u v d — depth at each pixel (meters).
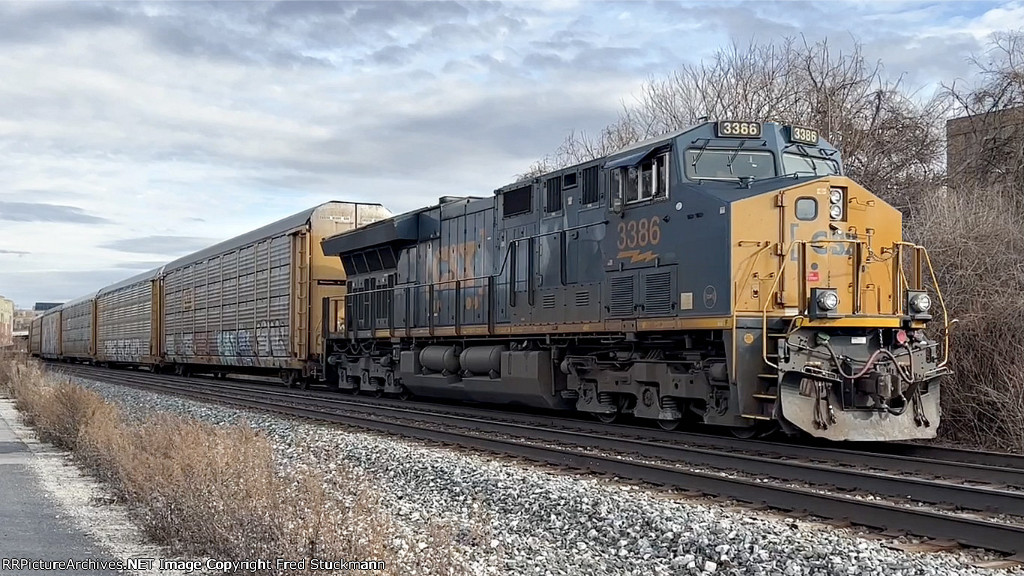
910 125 23.95
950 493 8.77
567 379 16.39
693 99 29.23
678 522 8.02
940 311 14.66
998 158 20.42
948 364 14.20
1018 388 13.11
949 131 22.92
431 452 12.75
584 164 15.40
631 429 14.40
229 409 19.92
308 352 26.23
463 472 10.88
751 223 12.14
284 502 7.47
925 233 15.85
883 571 6.52
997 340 13.88
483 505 9.41
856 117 24.34
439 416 17.02
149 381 32.06
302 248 26.39
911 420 12.03
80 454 13.09
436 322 20.28
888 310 12.67
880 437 11.78
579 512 8.74
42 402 17.72
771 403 11.90
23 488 11.18
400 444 13.80
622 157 14.34
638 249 13.89
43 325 70.00
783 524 8.08
